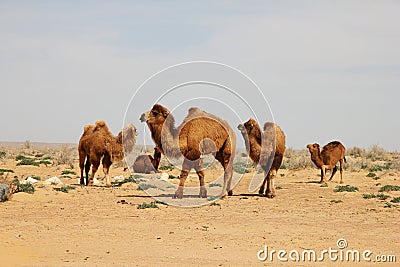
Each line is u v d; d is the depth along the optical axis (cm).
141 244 1116
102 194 1888
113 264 945
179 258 1006
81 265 932
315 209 1634
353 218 1479
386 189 2120
